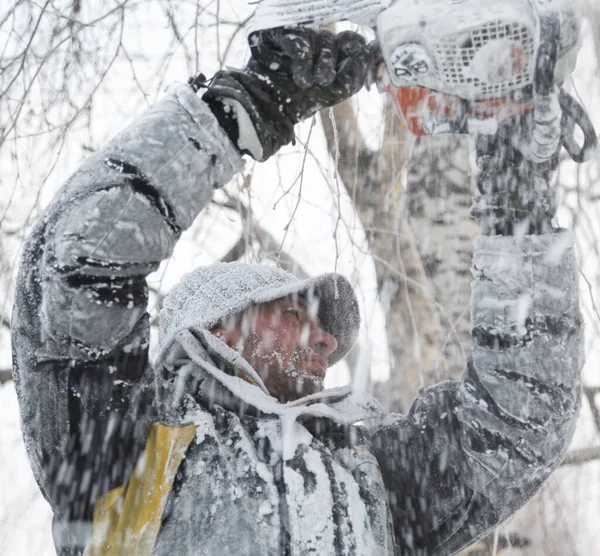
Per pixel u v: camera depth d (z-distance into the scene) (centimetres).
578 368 297
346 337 353
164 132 259
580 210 443
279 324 329
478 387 298
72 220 256
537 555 509
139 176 258
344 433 306
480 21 237
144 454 279
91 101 446
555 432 293
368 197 504
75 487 278
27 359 268
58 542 293
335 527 269
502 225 300
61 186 265
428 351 511
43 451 275
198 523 268
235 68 266
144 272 262
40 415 272
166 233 261
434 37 242
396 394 511
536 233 298
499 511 302
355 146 491
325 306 346
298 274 479
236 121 260
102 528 273
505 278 297
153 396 284
